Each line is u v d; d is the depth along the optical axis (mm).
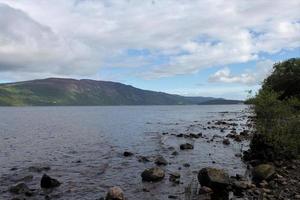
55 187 23594
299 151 28906
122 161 33438
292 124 29188
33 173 28375
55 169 30062
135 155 37031
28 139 56500
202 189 20922
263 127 29453
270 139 28859
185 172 27266
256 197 19531
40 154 39344
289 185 21578
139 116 148375
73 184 24484
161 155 36219
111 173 27969
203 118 121312
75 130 74188
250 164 29359
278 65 58250
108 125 89688
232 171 27000
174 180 24422
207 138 51406
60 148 44594
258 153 30281
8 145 48406
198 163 31031
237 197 19797
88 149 43125
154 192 21812
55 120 120250
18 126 89312
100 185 24125
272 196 19422
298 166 26484
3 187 23656
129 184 24094
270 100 30344
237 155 34281
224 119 110812
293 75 54094
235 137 50688
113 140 53125
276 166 26844
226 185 21219
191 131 65375
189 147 40438
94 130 73375
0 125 93688
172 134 59031
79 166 31312
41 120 121000
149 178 24875
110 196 19812
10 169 30234
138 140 52281
